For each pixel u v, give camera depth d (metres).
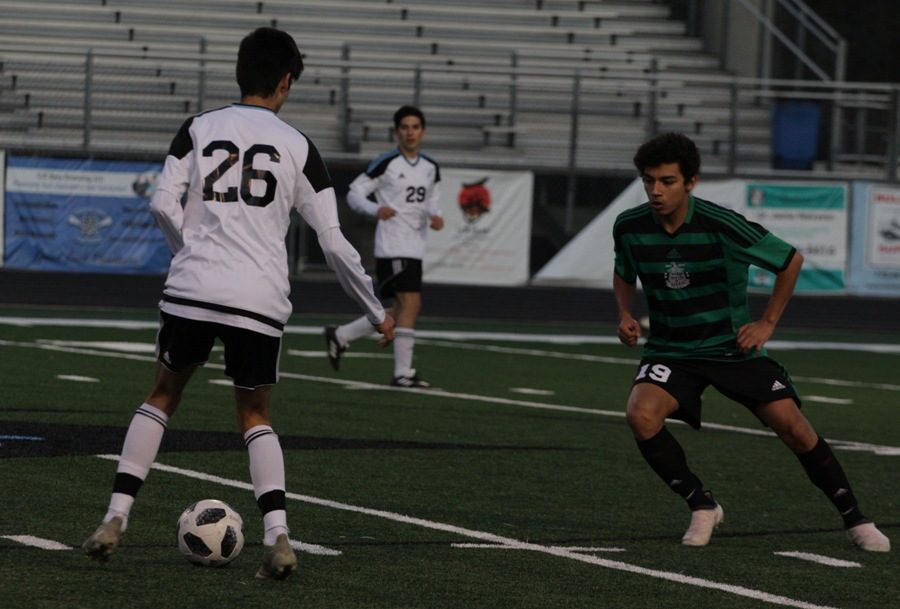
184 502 23.83
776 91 91.81
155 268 72.31
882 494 28.69
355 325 45.94
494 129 87.00
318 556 20.08
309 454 30.17
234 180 17.95
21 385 39.53
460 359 55.56
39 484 24.84
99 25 87.38
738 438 36.81
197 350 18.09
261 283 17.88
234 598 17.27
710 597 18.58
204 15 89.81
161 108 82.56
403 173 45.12
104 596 17.11
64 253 71.31
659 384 22.08
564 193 77.81
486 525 23.23
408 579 18.86
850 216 77.50
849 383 53.19
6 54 82.31
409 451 31.36
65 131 80.56
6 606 16.47
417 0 95.44
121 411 35.12
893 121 79.69
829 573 20.58
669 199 21.00
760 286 77.31
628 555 21.23
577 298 76.88
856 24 104.38
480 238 74.62
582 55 94.00
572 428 36.91
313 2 93.00
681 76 91.12
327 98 86.25
